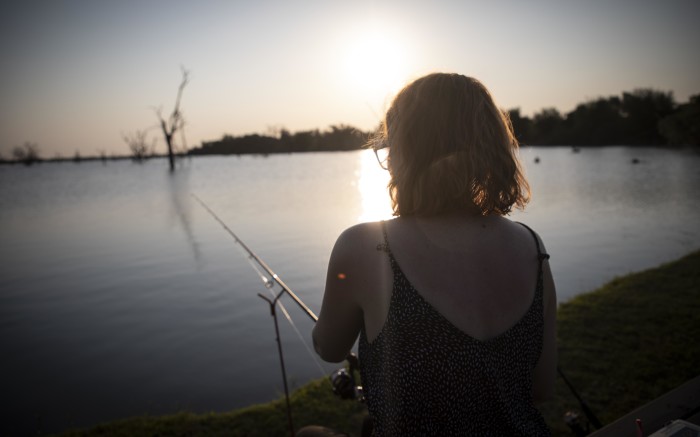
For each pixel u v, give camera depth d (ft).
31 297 30.76
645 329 18.44
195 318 25.63
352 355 5.33
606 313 20.44
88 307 28.37
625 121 296.51
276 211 66.85
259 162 275.59
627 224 50.90
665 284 24.16
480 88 3.10
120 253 43.62
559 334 18.54
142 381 18.72
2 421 16.16
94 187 132.67
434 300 2.66
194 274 34.94
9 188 142.92
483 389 2.61
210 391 17.66
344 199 78.59
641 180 101.40
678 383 14.29
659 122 248.11
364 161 248.93
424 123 2.91
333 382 5.30
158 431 13.74
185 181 140.46
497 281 2.76
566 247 40.45
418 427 2.61
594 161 173.47
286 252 40.86
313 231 50.70
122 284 33.17
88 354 21.50
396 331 2.66
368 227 2.91
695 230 46.70
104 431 13.92
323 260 37.19
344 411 14.25
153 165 287.28
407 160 2.95
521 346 2.76
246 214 65.26
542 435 2.85
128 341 22.86
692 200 68.44
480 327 2.66
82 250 45.70
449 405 2.58
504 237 2.89
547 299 3.01
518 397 2.77
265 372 19.02
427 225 2.86
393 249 2.77
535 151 260.21
